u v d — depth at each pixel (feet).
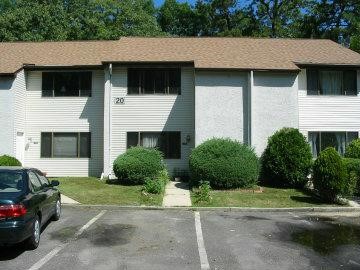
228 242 30.58
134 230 34.04
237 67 62.75
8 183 28.30
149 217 39.52
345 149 64.90
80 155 69.56
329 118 67.05
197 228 35.01
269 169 59.26
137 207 43.80
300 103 66.90
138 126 67.82
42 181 33.91
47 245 29.37
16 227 25.34
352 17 126.62
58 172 69.41
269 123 63.10
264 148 62.64
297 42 79.56
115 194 50.44
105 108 67.10
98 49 76.54
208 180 54.34
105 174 66.08
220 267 24.81
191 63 66.08
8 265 24.99
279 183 59.36
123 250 28.27
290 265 25.27
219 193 51.93
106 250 28.25
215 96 63.00
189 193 52.44
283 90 63.46
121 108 67.87
